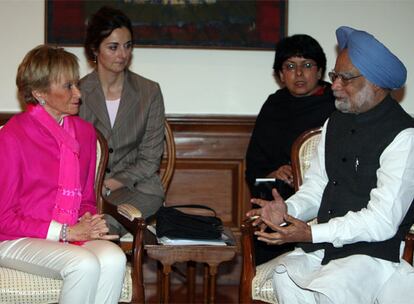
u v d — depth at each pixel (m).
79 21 4.16
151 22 4.18
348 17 4.28
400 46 4.30
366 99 2.72
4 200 2.79
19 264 2.75
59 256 2.66
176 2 4.18
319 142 2.99
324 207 2.84
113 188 3.50
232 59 4.29
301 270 2.72
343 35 2.88
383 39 4.30
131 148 3.64
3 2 4.15
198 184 4.32
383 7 4.28
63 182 2.88
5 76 4.19
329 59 4.31
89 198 3.03
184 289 4.21
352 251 2.68
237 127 4.28
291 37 3.65
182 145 4.28
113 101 3.66
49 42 4.15
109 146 3.59
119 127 3.60
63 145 2.90
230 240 3.05
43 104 2.92
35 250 2.72
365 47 2.68
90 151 3.04
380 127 2.72
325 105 3.68
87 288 2.63
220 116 4.25
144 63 4.25
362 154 2.74
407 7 4.29
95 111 3.58
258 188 3.51
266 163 3.74
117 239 3.11
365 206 2.72
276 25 4.22
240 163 4.31
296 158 3.20
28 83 2.86
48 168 2.87
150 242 3.01
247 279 2.86
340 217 2.66
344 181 2.79
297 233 2.63
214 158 4.30
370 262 2.62
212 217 3.09
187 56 4.27
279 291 2.73
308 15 4.28
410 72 4.32
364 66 2.68
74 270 2.61
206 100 4.30
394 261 2.64
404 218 2.72
